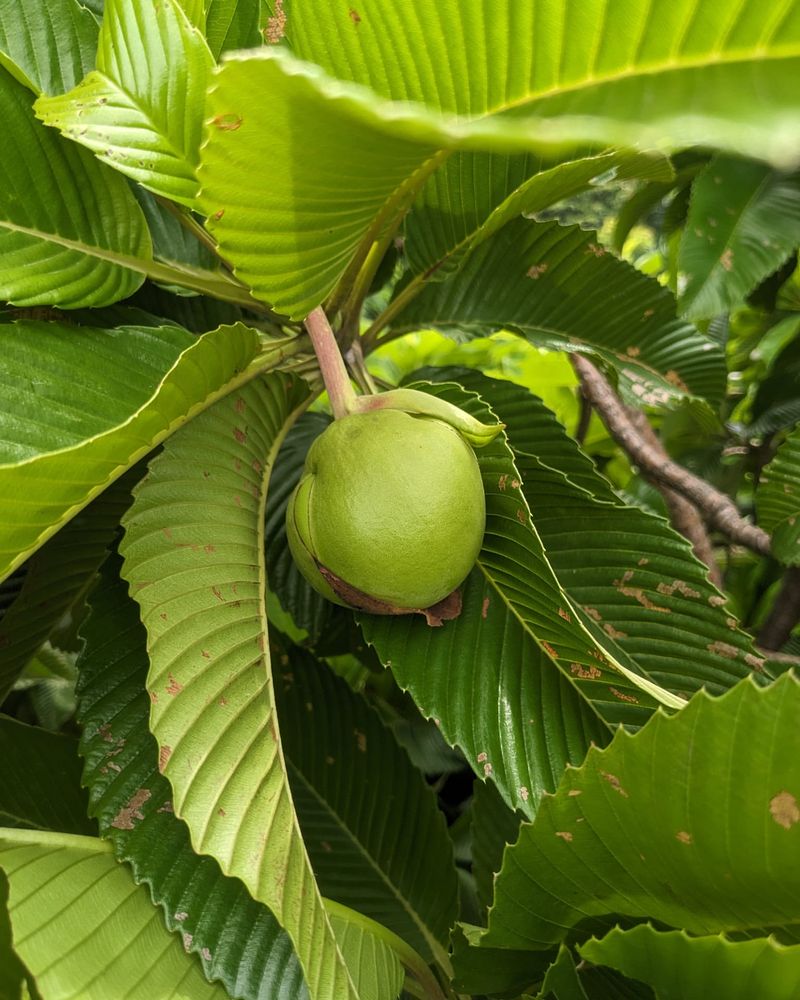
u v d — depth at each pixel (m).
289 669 0.54
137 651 0.41
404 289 0.52
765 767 0.25
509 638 0.41
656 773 0.27
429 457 0.35
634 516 0.44
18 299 0.36
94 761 0.38
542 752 0.40
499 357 1.03
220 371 0.36
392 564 0.35
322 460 0.36
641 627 0.45
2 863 0.31
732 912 0.29
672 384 0.59
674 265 0.79
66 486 0.29
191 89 0.35
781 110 0.14
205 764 0.31
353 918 0.40
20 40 0.40
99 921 0.32
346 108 0.16
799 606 0.65
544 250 0.52
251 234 0.27
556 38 0.20
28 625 0.50
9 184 0.37
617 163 0.43
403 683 0.40
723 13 0.17
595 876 0.31
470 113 0.24
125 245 0.41
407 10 0.23
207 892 0.35
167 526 0.35
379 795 0.52
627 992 0.35
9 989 0.29
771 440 0.78
